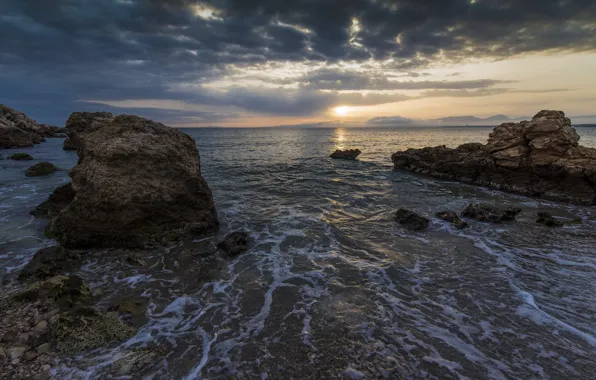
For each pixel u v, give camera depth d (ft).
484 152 69.67
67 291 20.95
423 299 22.18
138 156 32.35
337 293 22.93
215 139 254.68
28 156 97.19
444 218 41.63
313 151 149.18
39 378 14.61
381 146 187.83
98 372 15.24
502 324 19.30
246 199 51.24
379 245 32.58
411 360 16.22
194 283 24.29
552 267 27.58
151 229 31.96
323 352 16.79
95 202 29.71
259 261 28.43
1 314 18.94
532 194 58.34
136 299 21.80
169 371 15.51
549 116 59.98
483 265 27.91
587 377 15.19
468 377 15.16
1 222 36.17
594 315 20.30
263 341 17.72
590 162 53.16
